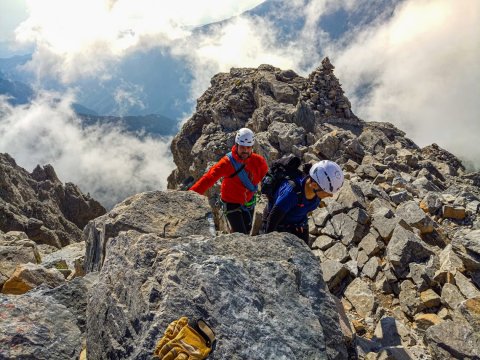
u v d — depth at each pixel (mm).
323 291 2502
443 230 5379
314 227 5395
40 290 2693
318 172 2725
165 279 2178
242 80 18578
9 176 39656
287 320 2160
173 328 1905
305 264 2617
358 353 2830
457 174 11625
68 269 5680
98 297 2406
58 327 2369
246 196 3607
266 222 3082
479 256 3672
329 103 13906
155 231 3412
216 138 16188
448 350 2803
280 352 1989
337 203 5449
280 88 15641
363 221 4988
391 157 10281
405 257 4227
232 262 2338
